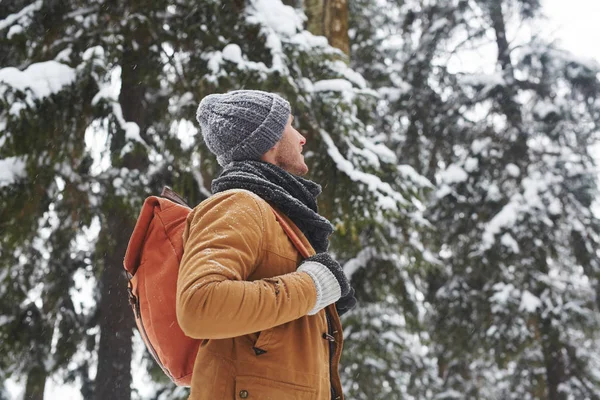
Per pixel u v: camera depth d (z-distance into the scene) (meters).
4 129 4.94
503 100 12.02
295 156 1.64
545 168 11.41
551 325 10.20
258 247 1.32
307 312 1.29
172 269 1.45
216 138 1.58
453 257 11.29
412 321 8.16
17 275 6.41
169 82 6.47
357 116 7.99
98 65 5.44
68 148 5.45
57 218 6.39
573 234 10.95
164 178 6.82
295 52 6.28
